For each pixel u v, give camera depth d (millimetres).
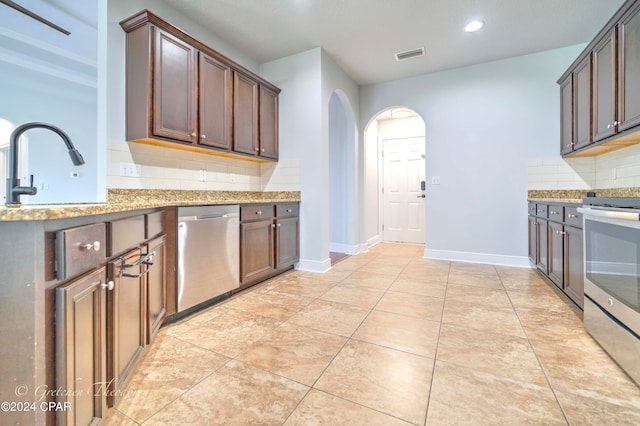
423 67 3730
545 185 3355
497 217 3586
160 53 2123
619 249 1415
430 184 3920
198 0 2449
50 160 4719
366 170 4637
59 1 2639
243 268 2521
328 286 2729
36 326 725
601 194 3010
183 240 1982
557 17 2699
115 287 1084
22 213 696
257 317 2029
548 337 1706
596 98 2459
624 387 1251
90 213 891
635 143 2453
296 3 2504
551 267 2633
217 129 2625
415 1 2482
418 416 1096
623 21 2082
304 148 3338
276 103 3424
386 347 1612
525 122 3436
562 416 1085
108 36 2059
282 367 1430
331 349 1596
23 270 725
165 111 2164
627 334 1342
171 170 2535
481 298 2379
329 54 3389
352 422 1070
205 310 2154
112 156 2086
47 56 3684
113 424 1066
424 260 3846
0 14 2836
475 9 2586
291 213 3219
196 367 1433
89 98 4910
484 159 3631
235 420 1089
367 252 4484
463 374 1357
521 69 3443
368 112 4332
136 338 1334
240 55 3289
